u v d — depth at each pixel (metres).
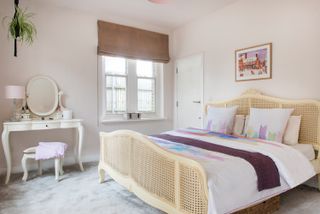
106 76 4.39
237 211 1.82
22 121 3.23
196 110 4.59
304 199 2.54
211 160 1.89
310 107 2.82
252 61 3.55
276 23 3.25
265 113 2.96
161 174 1.91
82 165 3.86
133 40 4.55
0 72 3.43
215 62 4.17
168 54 5.06
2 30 3.44
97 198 2.55
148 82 4.94
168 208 1.81
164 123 5.09
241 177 1.78
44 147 3.13
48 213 2.20
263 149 2.27
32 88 3.65
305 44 2.94
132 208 2.30
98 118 4.26
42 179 3.19
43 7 3.73
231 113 3.37
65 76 3.93
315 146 2.72
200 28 4.46
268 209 2.16
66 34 3.93
